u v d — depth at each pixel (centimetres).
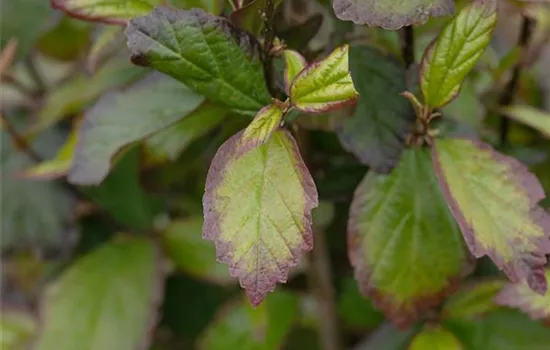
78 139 57
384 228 56
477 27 52
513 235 52
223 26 51
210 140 60
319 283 67
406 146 55
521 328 61
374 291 56
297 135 55
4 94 71
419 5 50
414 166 56
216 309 72
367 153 55
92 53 58
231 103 52
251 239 49
